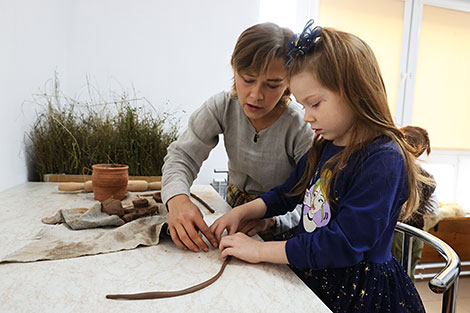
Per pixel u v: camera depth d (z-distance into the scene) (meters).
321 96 0.66
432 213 1.62
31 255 0.62
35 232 0.75
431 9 2.94
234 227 0.78
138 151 1.47
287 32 0.85
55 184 1.30
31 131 1.38
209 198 1.20
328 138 0.72
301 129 0.97
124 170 1.06
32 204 0.99
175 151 1.01
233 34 2.18
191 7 2.09
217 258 0.67
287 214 1.01
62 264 0.60
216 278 0.57
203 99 2.17
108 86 2.00
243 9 2.18
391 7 2.85
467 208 3.20
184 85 2.13
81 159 1.41
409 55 2.92
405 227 0.83
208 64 2.16
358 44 0.67
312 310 0.49
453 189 3.19
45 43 1.52
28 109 1.35
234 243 0.67
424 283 2.24
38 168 1.40
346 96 0.65
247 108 0.87
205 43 2.14
